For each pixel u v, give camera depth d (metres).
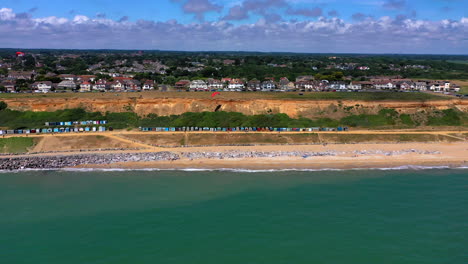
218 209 62.56
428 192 70.00
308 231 55.06
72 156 90.81
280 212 61.28
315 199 66.62
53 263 47.41
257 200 66.31
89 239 53.19
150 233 54.62
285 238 53.12
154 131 111.00
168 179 77.69
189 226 56.72
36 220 59.03
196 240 52.69
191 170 83.44
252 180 76.75
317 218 59.16
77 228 56.31
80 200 66.75
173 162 88.69
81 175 80.56
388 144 103.62
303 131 111.62
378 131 112.38
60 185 74.56
